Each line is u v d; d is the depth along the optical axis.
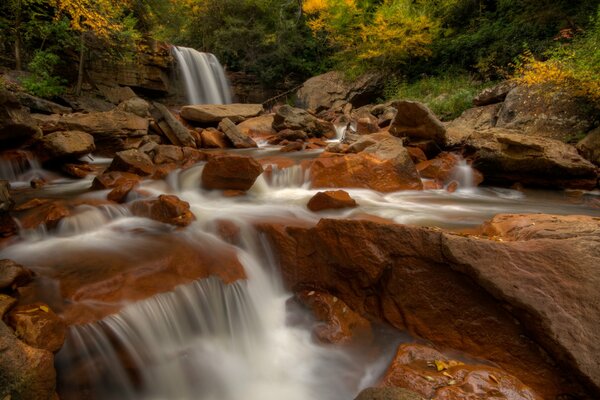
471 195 8.28
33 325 2.75
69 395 2.96
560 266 3.45
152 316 3.52
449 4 18.73
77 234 4.98
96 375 3.10
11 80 12.21
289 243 4.76
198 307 3.91
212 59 22.09
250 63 24.03
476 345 3.62
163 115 11.72
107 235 4.91
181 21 22.36
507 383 2.88
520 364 3.39
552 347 3.17
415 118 10.11
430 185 8.71
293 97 24.17
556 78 9.49
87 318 3.16
